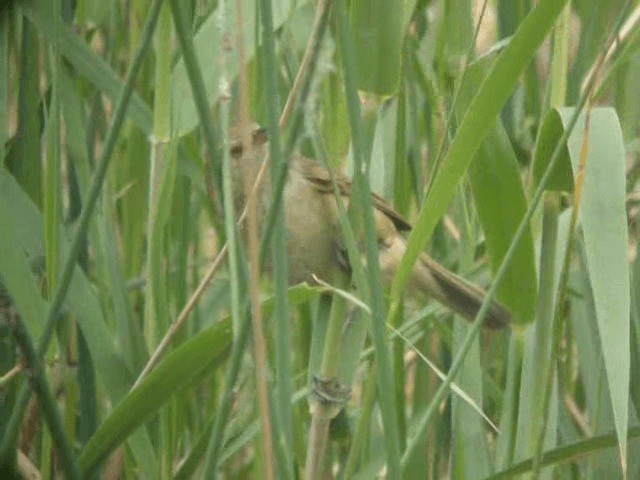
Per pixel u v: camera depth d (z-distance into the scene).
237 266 3.61
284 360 3.54
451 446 5.44
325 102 4.69
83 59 4.83
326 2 3.37
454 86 5.09
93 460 4.18
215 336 3.89
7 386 5.08
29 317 4.37
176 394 4.55
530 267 4.41
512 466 4.21
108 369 4.59
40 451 5.38
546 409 4.02
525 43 3.80
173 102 4.71
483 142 4.29
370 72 4.16
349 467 4.44
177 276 5.62
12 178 4.70
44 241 4.72
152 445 5.05
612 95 6.01
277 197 3.40
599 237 3.87
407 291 5.82
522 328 4.59
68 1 4.96
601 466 4.93
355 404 6.31
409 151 5.58
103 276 5.17
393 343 5.23
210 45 4.68
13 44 5.01
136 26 5.32
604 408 5.04
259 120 5.00
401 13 4.10
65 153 5.43
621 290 3.81
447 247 6.20
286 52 5.02
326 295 4.61
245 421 5.49
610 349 3.76
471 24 4.96
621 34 5.28
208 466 3.54
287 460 3.55
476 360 5.07
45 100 5.15
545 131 4.15
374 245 3.50
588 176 3.96
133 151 5.69
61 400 6.06
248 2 4.75
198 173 5.46
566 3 3.76
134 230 5.74
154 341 4.77
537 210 4.41
